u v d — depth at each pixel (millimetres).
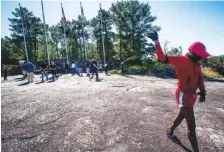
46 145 3402
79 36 63469
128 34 38156
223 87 10477
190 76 2859
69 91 8570
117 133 3795
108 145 3350
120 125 4184
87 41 66000
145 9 36844
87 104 5938
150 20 37531
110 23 48094
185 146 3260
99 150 3201
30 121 4570
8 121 4605
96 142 3459
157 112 5086
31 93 8398
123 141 3475
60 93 8078
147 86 9961
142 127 4059
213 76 17453
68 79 15102
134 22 36875
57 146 3357
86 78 15766
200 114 4973
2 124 4414
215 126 4164
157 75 18031
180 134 3697
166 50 29031
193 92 2959
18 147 3352
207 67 21391
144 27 37438
